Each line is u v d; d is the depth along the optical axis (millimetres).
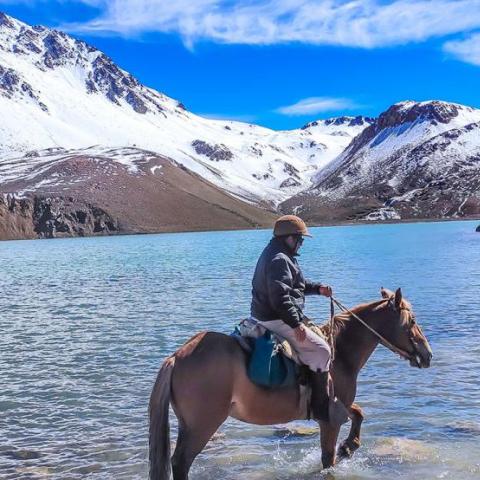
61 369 14648
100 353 16266
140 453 9594
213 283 33125
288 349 7656
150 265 50656
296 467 8969
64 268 50594
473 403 11297
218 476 8750
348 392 8477
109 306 25422
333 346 8250
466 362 14094
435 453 9172
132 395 12445
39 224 186250
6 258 70688
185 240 120688
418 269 37281
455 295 25156
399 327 8570
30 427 10766
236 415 7605
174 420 11125
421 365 8570
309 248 67562
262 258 7750
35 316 23328
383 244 72188
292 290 7621
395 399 11672
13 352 16688
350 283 30547
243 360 7418
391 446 9406
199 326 19844
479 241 73562
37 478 8797
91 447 9852
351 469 8750
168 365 7203
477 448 9312
